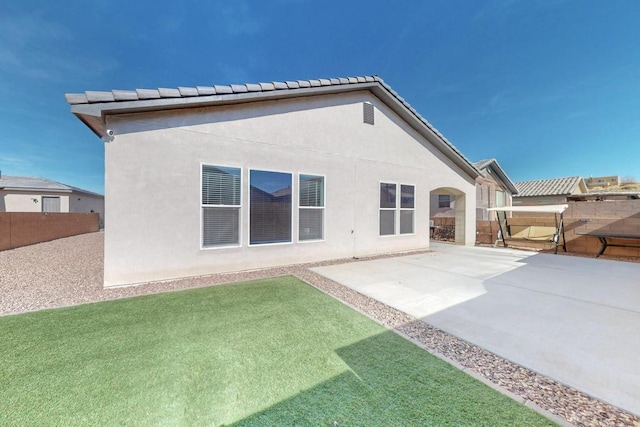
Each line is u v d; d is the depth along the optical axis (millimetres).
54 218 14578
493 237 13250
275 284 5758
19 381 2406
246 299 4777
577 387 2391
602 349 3072
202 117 6203
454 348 3113
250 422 1977
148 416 2021
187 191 6020
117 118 5340
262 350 3021
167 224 5809
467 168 12641
